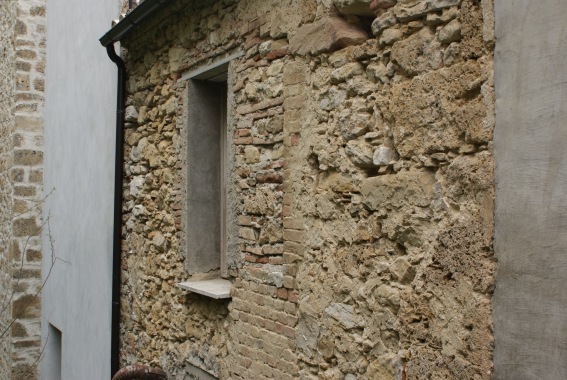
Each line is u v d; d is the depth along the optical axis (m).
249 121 4.49
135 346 6.30
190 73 5.31
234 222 4.67
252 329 4.41
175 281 5.52
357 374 3.43
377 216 3.29
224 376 4.73
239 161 4.61
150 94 6.00
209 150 5.42
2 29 9.80
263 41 4.32
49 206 9.03
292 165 3.97
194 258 5.31
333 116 3.62
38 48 9.23
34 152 9.18
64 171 8.40
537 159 2.38
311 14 3.78
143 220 6.19
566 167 2.27
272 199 4.22
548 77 2.34
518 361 2.45
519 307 2.45
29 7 9.17
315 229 3.77
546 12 2.35
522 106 2.45
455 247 2.79
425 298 2.98
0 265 9.77
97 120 7.25
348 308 3.49
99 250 7.15
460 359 2.75
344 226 3.54
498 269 2.56
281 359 4.07
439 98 2.90
